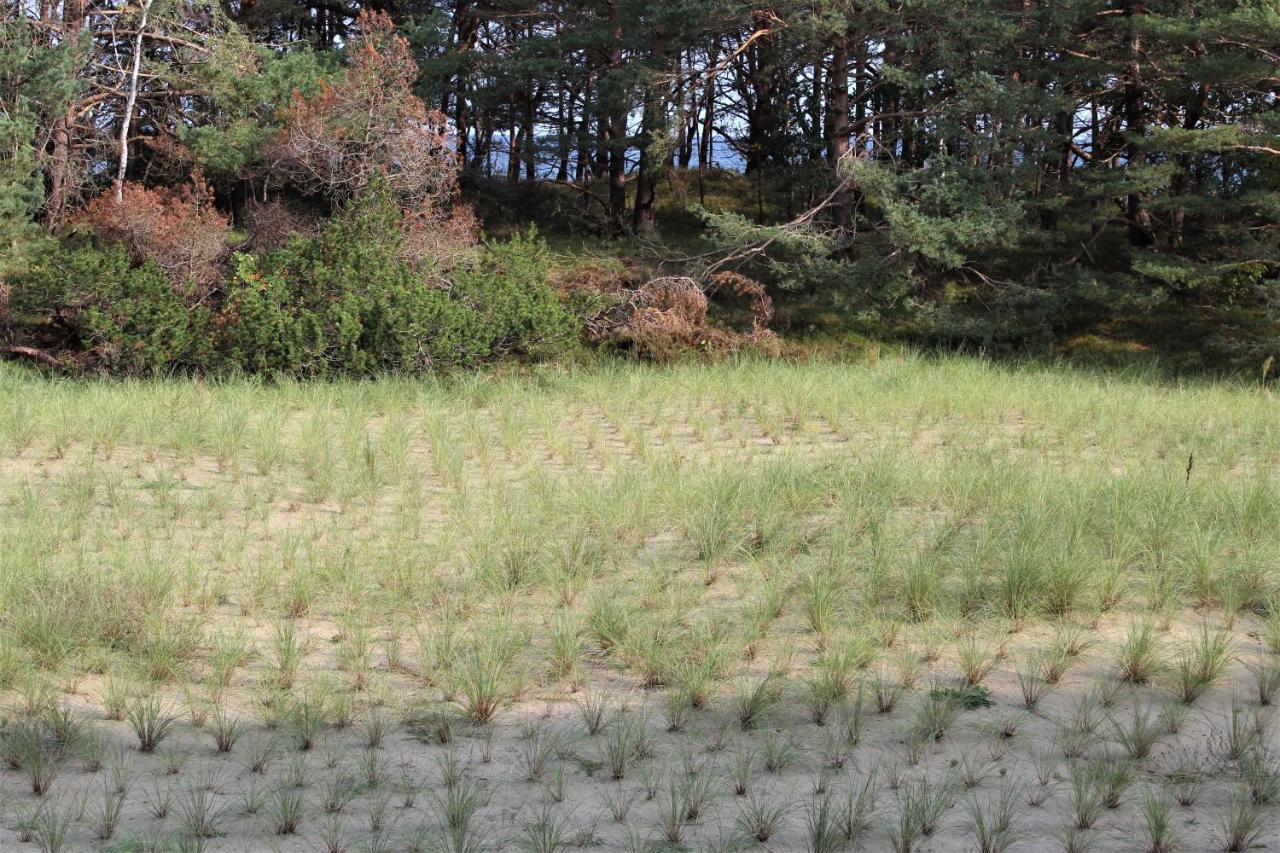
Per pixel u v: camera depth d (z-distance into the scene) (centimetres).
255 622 662
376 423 1408
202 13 2598
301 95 2430
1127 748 488
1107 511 822
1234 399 1602
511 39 3447
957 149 2553
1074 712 532
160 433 1226
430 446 1231
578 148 2958
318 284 1964
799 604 686
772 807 445
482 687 534
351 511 936
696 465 1065
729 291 2616
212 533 862
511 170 3559
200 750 496
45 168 2430
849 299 2378
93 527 864
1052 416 1413
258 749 498
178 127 2505
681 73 2656
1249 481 953
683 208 3375
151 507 942
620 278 2527
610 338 2278
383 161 2325
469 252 2266
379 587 721
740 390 1620
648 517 860
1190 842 414
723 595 709
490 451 1207
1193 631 638
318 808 446
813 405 1518
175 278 2145
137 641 602
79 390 1631
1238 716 522
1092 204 2562
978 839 418
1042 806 444
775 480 946
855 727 512
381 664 599
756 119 3431
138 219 2141
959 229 2239
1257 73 2123
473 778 473
